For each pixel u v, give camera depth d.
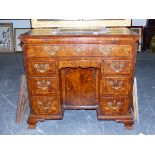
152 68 4.48
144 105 2.95
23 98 2.60
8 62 4.97
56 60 2.19
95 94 2.55
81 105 2.60
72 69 2.47
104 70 2.22
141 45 5.45
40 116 2.40
